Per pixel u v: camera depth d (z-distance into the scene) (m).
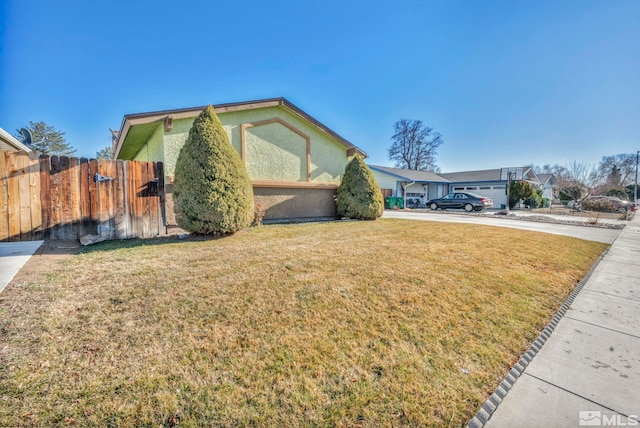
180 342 2.16
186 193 5.89
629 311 3.21
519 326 2.72
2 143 6.13
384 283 3.55
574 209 21.95
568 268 4.83
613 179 38.81
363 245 5.69
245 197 6.41
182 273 3.67
